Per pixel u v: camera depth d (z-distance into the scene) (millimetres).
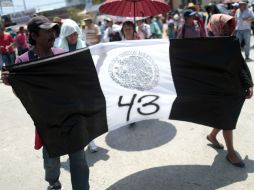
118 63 3445
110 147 4770
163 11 5617
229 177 3768
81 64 3213
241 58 3670
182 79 3670
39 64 2939
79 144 3133
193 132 5004
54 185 3688
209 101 3715
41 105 3014
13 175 4309
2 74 2869
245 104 6035
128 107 3562
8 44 11547
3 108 7375
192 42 3580
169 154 4406
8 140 5465
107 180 3939
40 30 3061
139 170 4094
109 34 8961
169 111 3717
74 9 45062
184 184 3707
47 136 3086
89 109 3268
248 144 4492
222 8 13250
